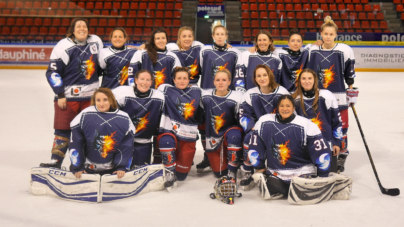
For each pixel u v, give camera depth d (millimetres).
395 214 2992
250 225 2789
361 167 4234
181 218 2916
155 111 3727
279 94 3748
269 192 3287
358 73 13344
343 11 15656
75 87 3961
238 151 3695
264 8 15836
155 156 4098
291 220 2881
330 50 4098
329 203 3232
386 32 13984
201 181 3863
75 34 3887
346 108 4156
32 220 2861
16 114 7027
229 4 16000
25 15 14945
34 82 11172
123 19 15445
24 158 4469
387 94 9328
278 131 3318
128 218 2914
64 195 3273
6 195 3350
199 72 4742
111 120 3326
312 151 3275
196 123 3846
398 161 4426
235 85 4277
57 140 3910
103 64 4223
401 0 15992
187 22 15586
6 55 14023
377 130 5949
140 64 4285
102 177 3211
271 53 4285
